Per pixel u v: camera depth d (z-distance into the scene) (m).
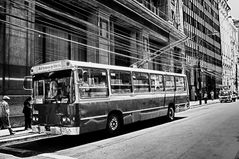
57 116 8.87
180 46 39.25
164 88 14.50
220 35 70.75
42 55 16.28
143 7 27.05
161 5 36.41
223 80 69.62
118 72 10.97
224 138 8.86
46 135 11.27
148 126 13.12
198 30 52.22
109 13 21.89
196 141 8.45
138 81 12.28
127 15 24.77
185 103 16.83
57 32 17.80
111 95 10.34
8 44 13.73
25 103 12.98
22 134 11.21
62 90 8.91
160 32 32.47
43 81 9.48
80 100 8.76
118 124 10.77
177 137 9.33
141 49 27.66
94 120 9.30
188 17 47.19
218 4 71.38
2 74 13.38
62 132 8.65
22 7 14.40
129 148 7.79
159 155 6.76
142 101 12.34
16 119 13.86
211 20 63.16
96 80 9.66
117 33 23.69
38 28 16.20
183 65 39.12
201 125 12.36
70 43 18.91
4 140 9.77
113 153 7.23
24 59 14.54
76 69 8.79
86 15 20.45
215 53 64.25
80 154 7.37
